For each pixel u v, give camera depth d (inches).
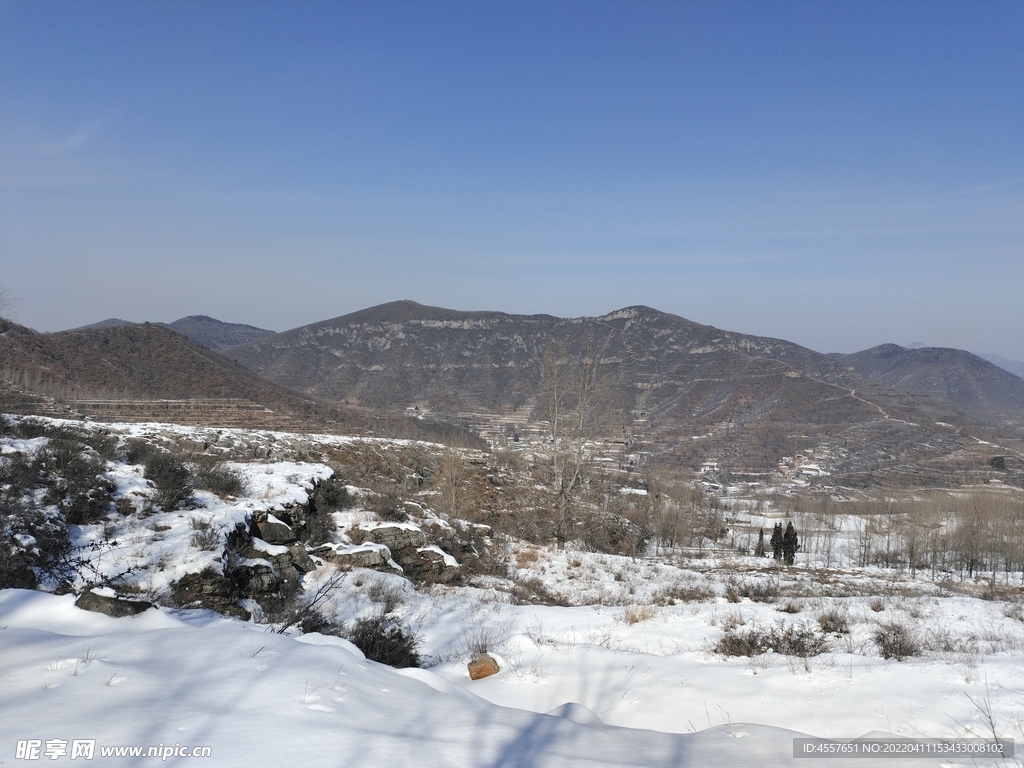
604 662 422.9
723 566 1294.3
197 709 199.6
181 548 501.4
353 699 230.8
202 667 237.1
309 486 820.6
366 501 927.0
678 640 502.3
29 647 239.0
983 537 1782.7
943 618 622.8
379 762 182.5
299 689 226.4
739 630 517.7
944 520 2185.0
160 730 183.2
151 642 259.4
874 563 1904.5
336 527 800.9
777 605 665.6
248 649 263.9
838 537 2372.0
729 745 241.3
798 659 407.2
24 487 511.8
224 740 181.8
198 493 663.8
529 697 351.9
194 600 454.3
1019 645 487.2
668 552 1594.5
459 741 210.8
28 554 426.3
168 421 2004.2
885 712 291.0
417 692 265.1
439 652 472.4
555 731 240.5
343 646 315.6
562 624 572.1
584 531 1397.6
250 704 208.7
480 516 1328.7
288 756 177.9
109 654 239.3
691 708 325.4
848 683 342.0
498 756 202.4
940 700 299.9
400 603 603.8
